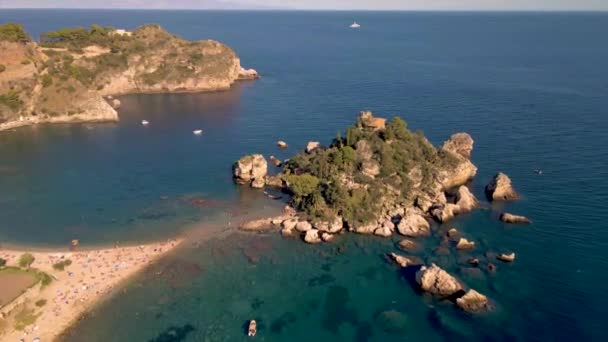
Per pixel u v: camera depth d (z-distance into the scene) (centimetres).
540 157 14712
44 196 12762
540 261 9500
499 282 8875
